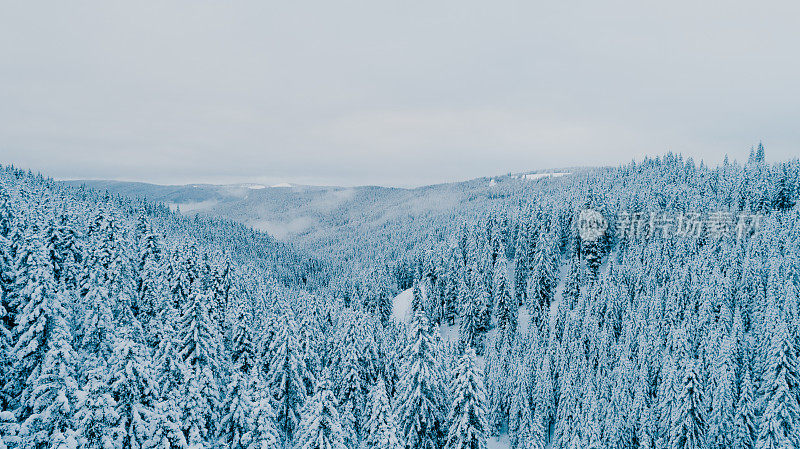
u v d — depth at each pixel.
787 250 76.75
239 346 41.94
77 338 27.25
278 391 35.53
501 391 62.88
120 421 16.52
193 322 30.58
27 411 20.36
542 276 88.38
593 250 96.12
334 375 42.88
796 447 40.53
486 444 27.98
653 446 47.34
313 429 21.77
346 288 127.12
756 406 44.91
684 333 58.69
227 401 23.41
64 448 14.65
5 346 22.84
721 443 44.59
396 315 108.12
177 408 19.61
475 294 85.38
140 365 17.36
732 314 66.94
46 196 98.81
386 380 44.12
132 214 177.75
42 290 23.20
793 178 111.12
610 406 49.28
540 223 107.44
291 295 105.00
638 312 68.94
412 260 145.00
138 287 51.81
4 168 144.88
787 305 58.38
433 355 31.42
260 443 21.00
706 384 48.41
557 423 56.41
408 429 30.31
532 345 69.25
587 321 70.69
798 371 42.16
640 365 57.19
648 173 169.00
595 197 109.81
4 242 28.36
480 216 135.50
